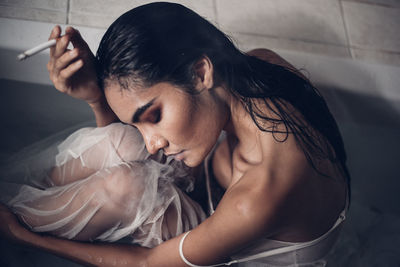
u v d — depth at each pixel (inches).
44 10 48.9
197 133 30.8
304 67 50.9
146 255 33.5
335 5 61.6
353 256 43.1
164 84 27.8
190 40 28.5
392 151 54.0
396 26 62.5
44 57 44.1
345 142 52.6
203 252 31.5
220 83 30.6
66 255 33.5
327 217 32.4
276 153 30.5
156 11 28.8
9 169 38.2
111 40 27.5
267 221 29.3
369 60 58.5
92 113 48.6
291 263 34.2
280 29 57.0
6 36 43.4
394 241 45.4
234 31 54.9
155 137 30.2
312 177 30.9
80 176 36.4
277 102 31.9
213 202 39.5
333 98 51.1
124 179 33.7
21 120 45.9
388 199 51.0
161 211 34.8
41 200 34.6
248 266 35.9
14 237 33.3
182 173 38.5
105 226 34.3
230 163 38.6
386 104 52.2
